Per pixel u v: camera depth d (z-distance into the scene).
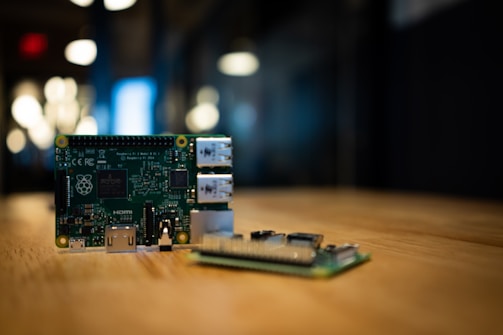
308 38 1.20
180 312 0.17
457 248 0.27
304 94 1.26
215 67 1.36
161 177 0.27
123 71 0.92
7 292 0.19
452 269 0.22
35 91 1.03
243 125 1.49
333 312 0.17
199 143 0.27
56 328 0.16
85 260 0.24
